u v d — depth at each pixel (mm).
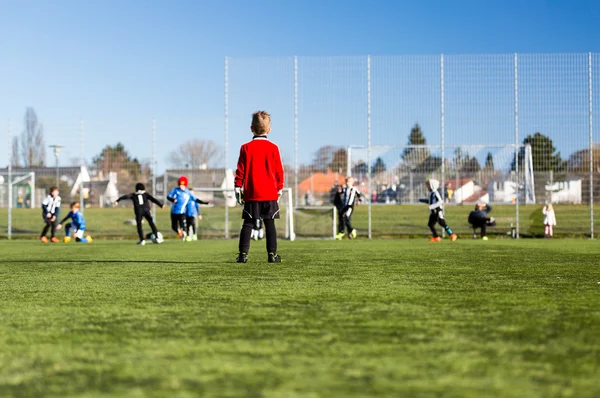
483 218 17172
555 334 3105
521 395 2082
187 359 2619
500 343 2895
